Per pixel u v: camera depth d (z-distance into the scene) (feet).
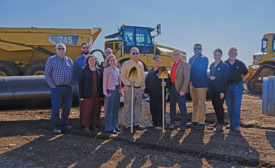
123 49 32.32
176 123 16.28
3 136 12.98
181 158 9.81
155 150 10.93
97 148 11.03
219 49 13.61
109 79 13.33
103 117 17.92
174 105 14.38
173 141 11.83
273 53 37.70
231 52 13.97
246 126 15.52
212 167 8.88
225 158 9.76
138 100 14.65
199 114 14.32
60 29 32.22
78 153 10.35
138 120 14.82
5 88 16.44
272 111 16.52
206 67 13.96
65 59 13.94
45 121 16.94
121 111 16.40
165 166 8.96
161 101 14.39
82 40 32.35
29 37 31.86
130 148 11.10
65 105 14.28
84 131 14.02
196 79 14.08
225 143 11.48
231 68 13.97
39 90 16.89
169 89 14.44
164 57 33.78
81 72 13.53
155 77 14.37
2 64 30.66
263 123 15.90
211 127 14.89
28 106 17.40
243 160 9.47
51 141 12.09
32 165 9.01
